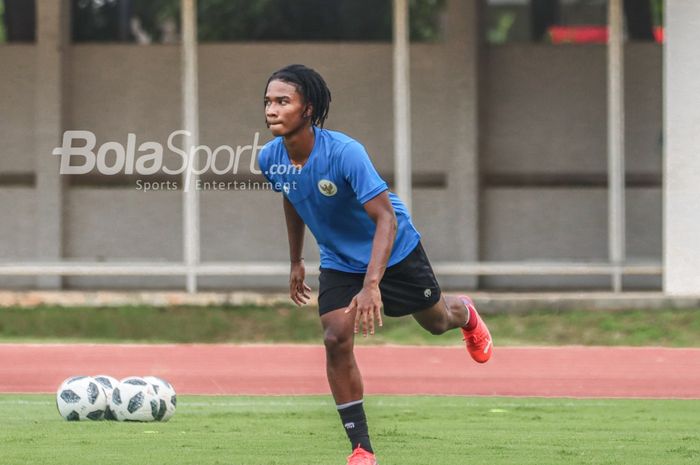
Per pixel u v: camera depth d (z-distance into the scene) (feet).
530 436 96.43
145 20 214.69
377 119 212.84
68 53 212.23
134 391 102.68
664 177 193.67
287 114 69.21
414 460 81.30
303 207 72.79
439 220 212.64
